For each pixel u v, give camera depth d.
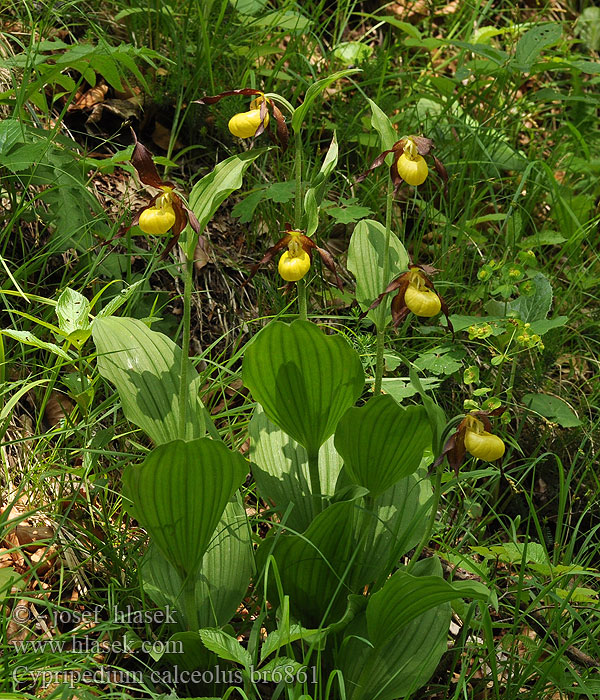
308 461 0.96
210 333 1.31
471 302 1.38
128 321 0.97
